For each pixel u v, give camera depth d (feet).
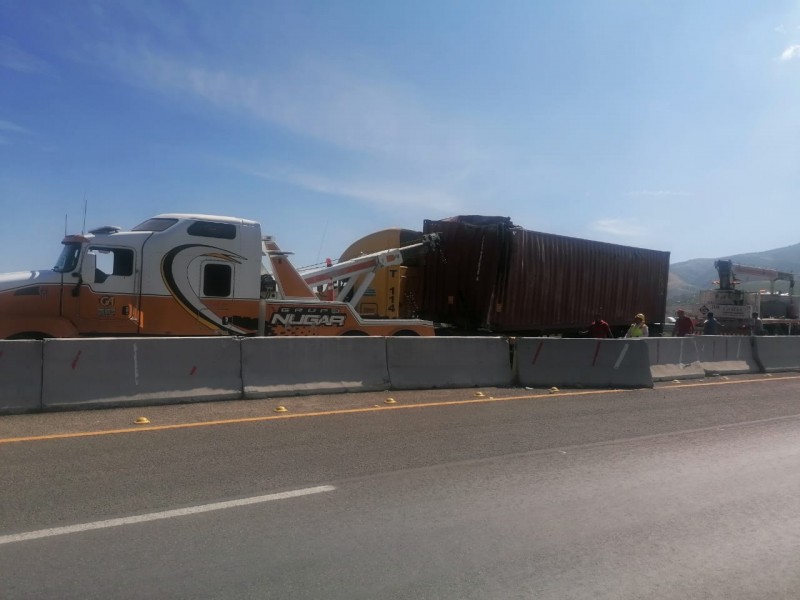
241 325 44.65
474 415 32.99
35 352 30.32
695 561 16.10
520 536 17.33
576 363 45.37
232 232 44.70
